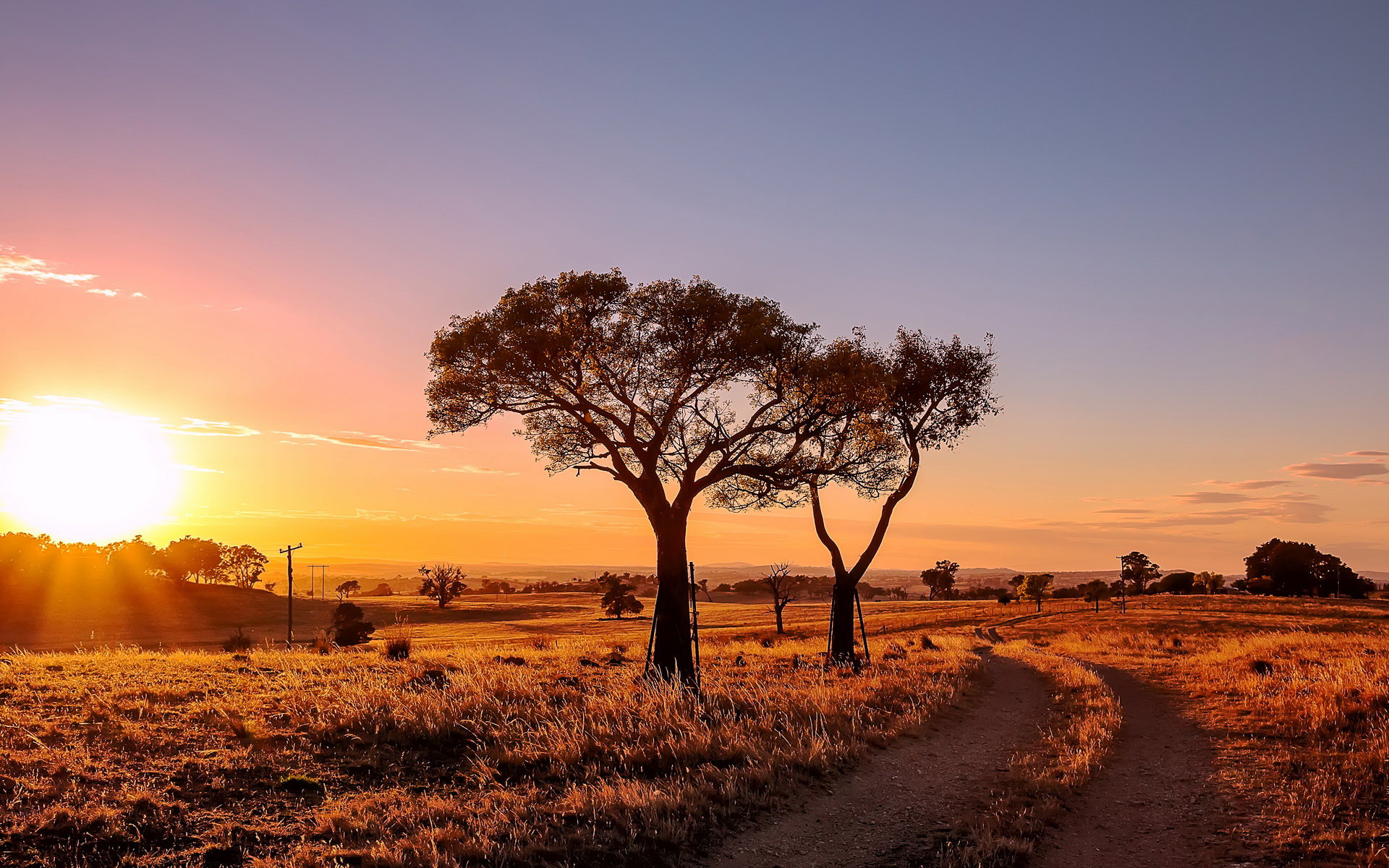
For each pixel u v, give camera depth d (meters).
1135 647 50.47
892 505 34.97
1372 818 10.85
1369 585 155.62
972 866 9.70
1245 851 10.15
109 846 8.78
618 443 24.97
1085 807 12.40
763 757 13.32
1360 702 17.05
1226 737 16.73
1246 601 111.81
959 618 98.94
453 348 23.14
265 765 12.09
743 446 25.48
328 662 23.88
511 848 9.30
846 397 25.61
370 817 10.09
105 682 17.95
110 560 160.62
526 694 17.94
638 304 23.58
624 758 13.14
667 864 9.56
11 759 11.17
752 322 23.52
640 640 51.44
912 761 14.82
